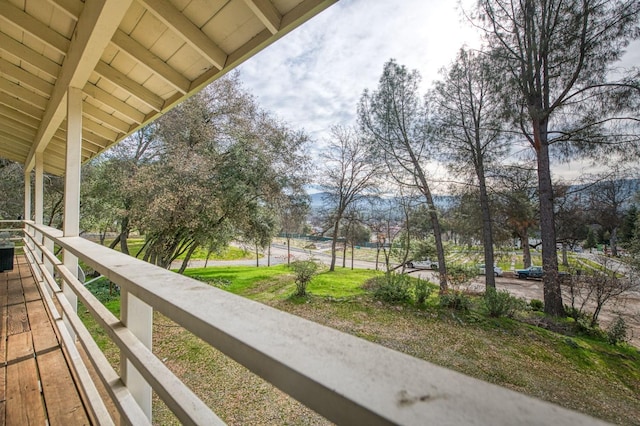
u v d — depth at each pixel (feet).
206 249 31.24
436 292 25.49
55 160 14.73
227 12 4.43
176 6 4.50
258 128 27.66
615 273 18.22
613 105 18.26
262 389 11.21
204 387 11.31
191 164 23.35
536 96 22.17
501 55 22.99
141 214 23.29
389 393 0.81
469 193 27.76
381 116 31.01
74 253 4.40
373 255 55.88
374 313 21.59
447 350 15.03
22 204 31.42
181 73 6.00
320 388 0.90
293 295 26.17
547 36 20.76
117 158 26.84
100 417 3.19
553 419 0.67
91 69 5.61
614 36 17.84
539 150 22.43
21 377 5.00
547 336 16.98
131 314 2.48
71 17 5.27
